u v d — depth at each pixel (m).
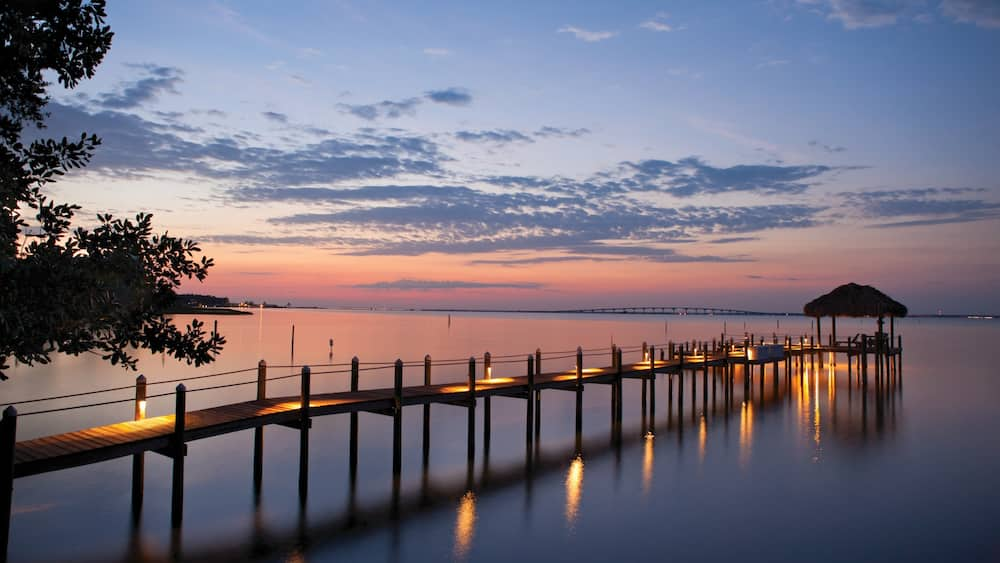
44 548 13.16
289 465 19.66
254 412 15.91
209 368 44.78
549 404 32.66
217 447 21.86
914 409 31.53
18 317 6.30
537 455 21.48
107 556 12.82
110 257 7.11
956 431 26.06
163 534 13.94
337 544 13.64
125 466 19.19
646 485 18.17
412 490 17.39
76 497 16.27
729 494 17.42
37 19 7.42
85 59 7.71
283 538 13.89
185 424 14.47
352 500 16.47
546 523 15.07
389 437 23.83
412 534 14.27
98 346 7.48
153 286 7.63
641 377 28.53
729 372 35.56
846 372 48.28
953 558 13.18
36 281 6.50
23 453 11.88
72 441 12.87
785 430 26.17
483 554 13.24
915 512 16.02
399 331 106.88
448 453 21.61
